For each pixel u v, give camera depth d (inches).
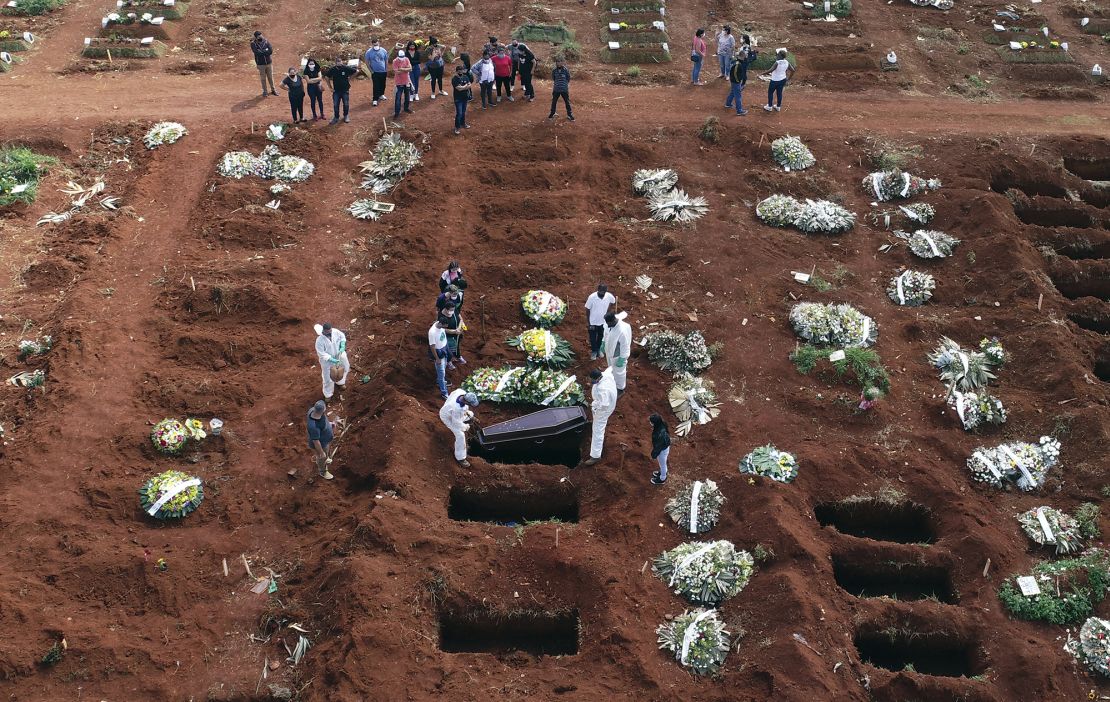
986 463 578.9
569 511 580.4
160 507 538.9
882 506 564.7
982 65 1038.4
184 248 734.5
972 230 772.6
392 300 700.0
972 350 673.0
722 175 836.0
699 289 715.4
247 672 469.4
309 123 873.5
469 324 676.7
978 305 711.7
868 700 462.3
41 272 701.3
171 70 964.0
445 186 807.1
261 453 585.6
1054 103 972.6
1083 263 753.6
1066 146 884.6
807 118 917.2
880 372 638.5
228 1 1106.1
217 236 746.8
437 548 523.8
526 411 620.7
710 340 670.5
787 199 796.6
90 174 813.2
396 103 880.3
